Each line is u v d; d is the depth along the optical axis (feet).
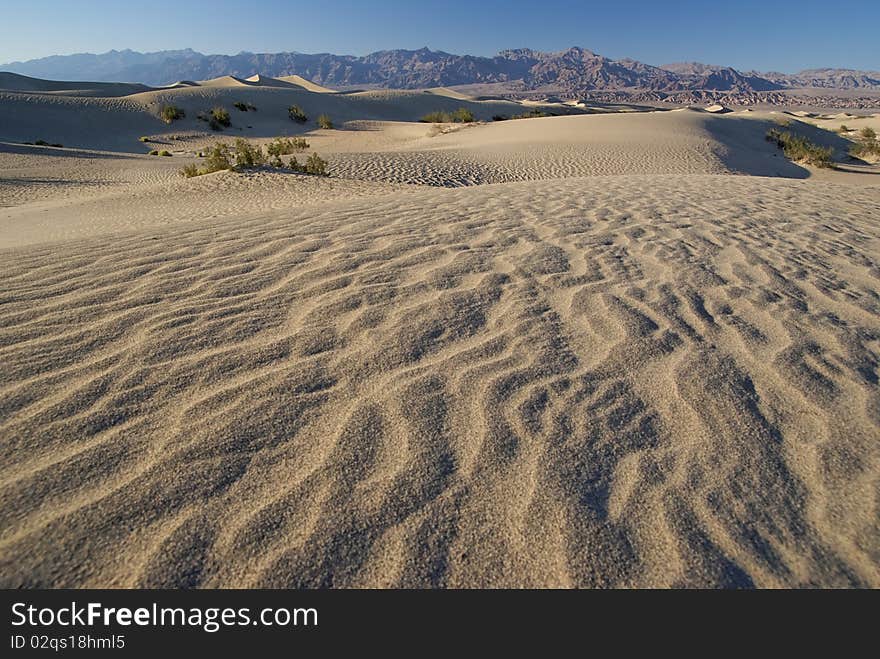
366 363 8.41
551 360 8.62
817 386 8.14
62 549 5.07
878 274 13.74
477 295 11.13
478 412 7.23
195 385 7.71
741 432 6.98
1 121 114.11
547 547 5.28
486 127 113.91
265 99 164.86
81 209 38.22
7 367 8.02
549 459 6.39
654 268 13.19
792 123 122.11
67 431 6.63
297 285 11.57
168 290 11.24
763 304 11.25
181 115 137.69
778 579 5.06
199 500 5.65
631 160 69.97
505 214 18.83
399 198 23.53
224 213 33.12
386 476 6.07
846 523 5.66
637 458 6.47
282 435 6.69
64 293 11.01
